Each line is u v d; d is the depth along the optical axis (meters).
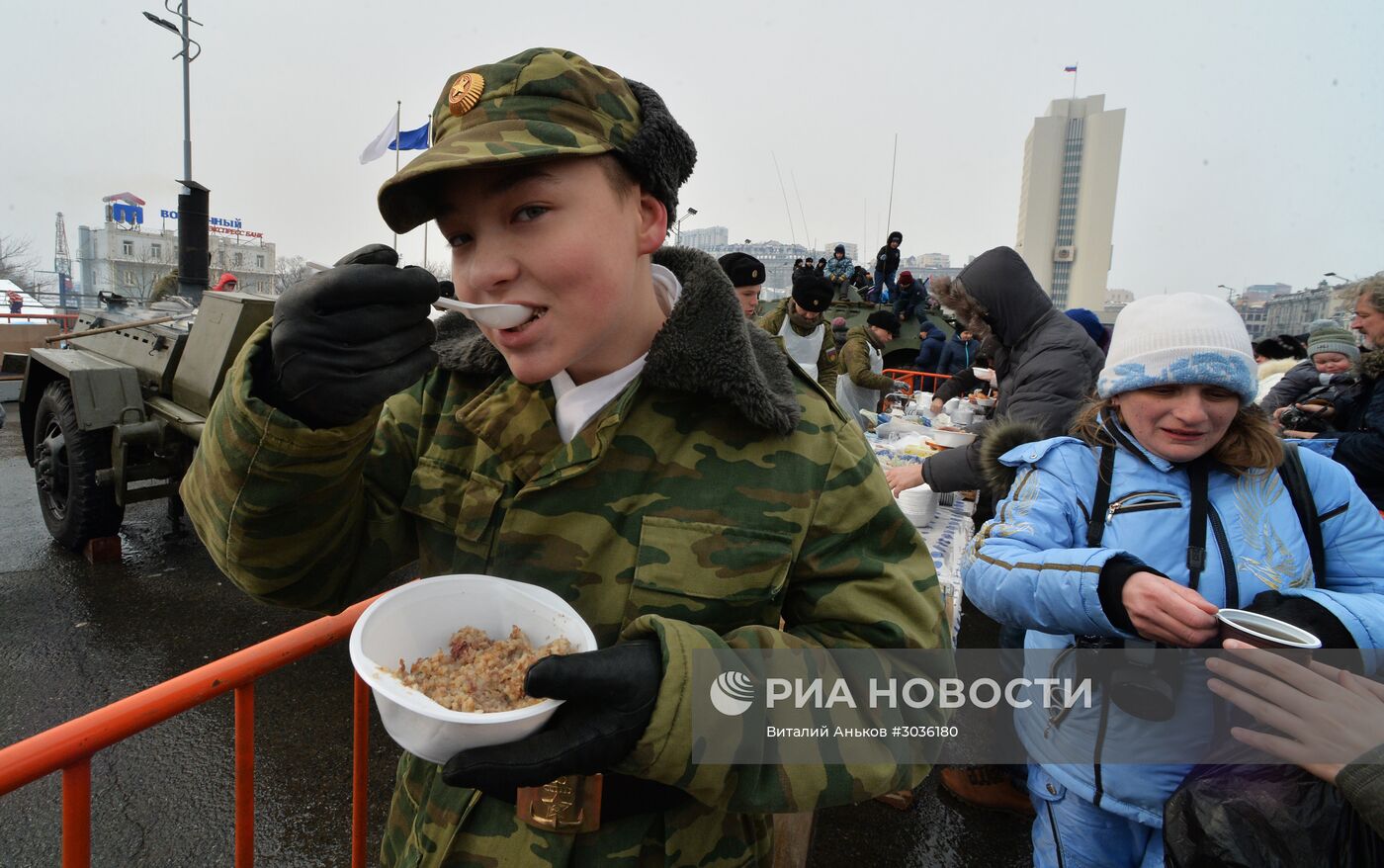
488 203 0.77
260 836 2.46
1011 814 2.70
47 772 0.91
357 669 0.73
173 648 3.67
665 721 0.71
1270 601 1.32
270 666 1.14
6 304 15.34
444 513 0.99
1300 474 1.49
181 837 2.42
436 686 0.79
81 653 3.57
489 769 0.67
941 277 3.29
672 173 0.87
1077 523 1.59
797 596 0.96
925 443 3.79
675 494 0.92
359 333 0.72
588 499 0.92
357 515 0.96
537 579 0.92
